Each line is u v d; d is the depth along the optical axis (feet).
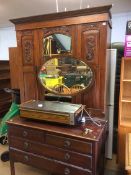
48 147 5.54
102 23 5.69
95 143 4.80
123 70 6.91
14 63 9.90
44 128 5.48
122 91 7.16
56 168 5.55
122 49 7.80
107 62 6.29
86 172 5.08
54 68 6.73
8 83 13.29
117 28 11.24
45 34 6.54
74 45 6.18
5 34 14.87
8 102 13.26
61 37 6.36
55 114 5.48
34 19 6.53
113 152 8.16
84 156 5.02
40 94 7.13
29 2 8.54
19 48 7.13
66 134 5.12
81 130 5.33
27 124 5.79
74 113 5.29
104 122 5.99
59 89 6.80
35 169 7.01
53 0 8.24
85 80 6.33
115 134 8.04
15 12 10.24
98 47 5.89
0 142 9.00
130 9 10.02
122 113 7.70
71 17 6.02
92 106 6.36
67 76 6.60
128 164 4.70
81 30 5.98
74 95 6.54
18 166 7.22
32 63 7.01
